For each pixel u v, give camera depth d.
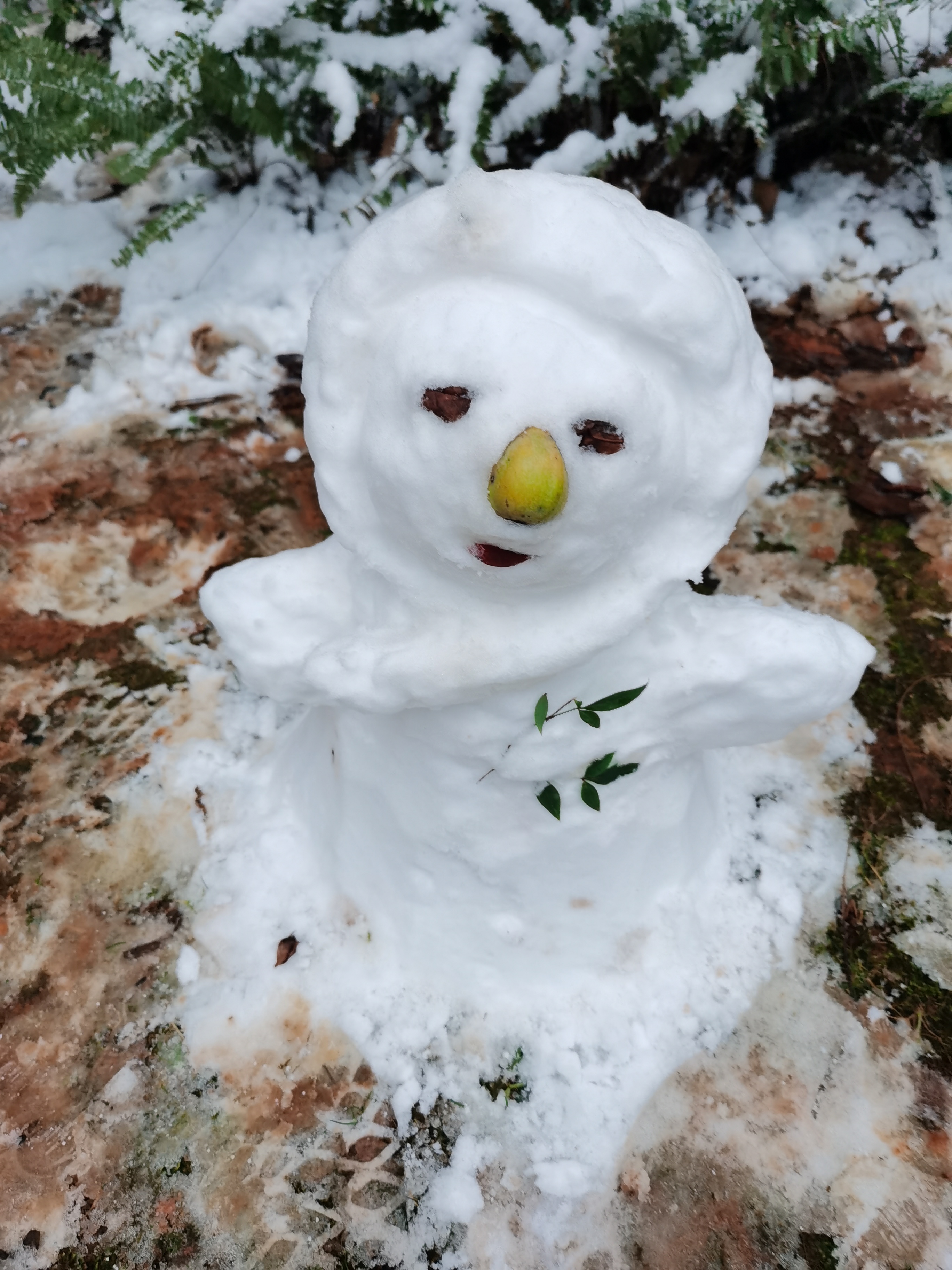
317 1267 0.72
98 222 1.43
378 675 0.62
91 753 0.99
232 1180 0.75
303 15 1.18
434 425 0.51
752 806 0.93
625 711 0.67
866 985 0.83
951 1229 0.73
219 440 1.24
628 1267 0.71
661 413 0.53
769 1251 0.72
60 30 1.32
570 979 0.82
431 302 0.53
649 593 0.60
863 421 1.24
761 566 1.12
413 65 1.26
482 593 0.60
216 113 1.26
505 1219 0.73
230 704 1.02
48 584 1.10
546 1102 0.78
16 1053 0.81
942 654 1.04
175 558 1.14
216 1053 0.81
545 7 1.26
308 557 0.71
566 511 0.51
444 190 0.53
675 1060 0.80
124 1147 0.77
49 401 1.26
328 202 1.42
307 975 0.84
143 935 0.87
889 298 1.33
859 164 1.42
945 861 0.90
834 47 1.17
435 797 0.72
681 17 1.19
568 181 0.55
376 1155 0.76
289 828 0.91
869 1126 0.77
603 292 0.50
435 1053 0.80
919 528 1.14
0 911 0.88
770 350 1.31
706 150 1.36
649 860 0.78
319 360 0.58
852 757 0.97
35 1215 0.74
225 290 1.35
